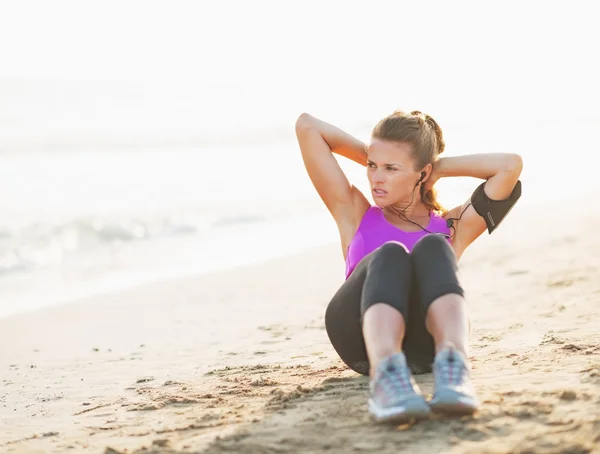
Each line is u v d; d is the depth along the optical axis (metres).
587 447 3.33
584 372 4.55
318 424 3.95
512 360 5.16
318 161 5.04
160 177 26.19
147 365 6.80
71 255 14.88
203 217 18.61
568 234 12.07
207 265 13.12
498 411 3.85
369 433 3.71
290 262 12.46
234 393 5.12
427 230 4.79
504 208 4.90
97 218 18.38
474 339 6.32
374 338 3.79
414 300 4.12
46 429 4.92
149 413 4.88
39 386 6.33
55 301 10.89
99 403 5.54
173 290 10.75
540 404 3.92
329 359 6.20
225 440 3.85
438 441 3.54
